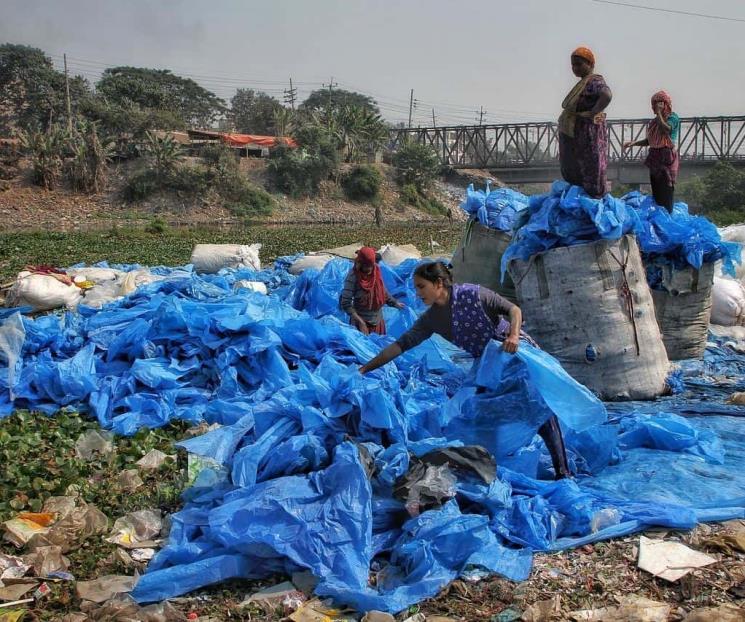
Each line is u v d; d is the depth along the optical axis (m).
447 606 3.85
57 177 54.75
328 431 5.21
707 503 4.73
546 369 4.98
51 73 72.44
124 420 6.63
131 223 48.31
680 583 3.98
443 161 80.12
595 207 7.17
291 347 7.45
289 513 4.26
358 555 4.11
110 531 4.68
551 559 4.28
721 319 10.13
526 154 75.56
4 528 4.64
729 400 7.11
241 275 12.26
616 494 4.95
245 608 3.86
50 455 6.02
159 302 8.51
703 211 48.28
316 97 107.06
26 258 22.50
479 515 4.31
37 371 7.27
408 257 13.01
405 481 4.52
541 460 5.54
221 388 7.04
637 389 7.39
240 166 61.44
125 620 3.66
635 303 7.45
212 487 4.94
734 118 62.69
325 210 60.47
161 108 77.19
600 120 7.20
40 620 3.81
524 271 7.57
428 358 7.59
